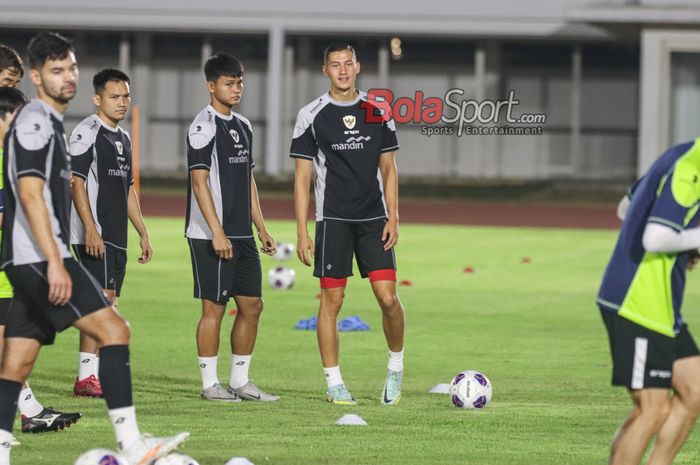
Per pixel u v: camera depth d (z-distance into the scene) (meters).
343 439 23.39
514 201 115.94
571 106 126.94
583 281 55.44
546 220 95.94
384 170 27.58
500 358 34.81
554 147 127.06
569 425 25.08
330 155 27.23
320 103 27.33
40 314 19.66
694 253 20.05
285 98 128.12
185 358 34.22
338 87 27.17
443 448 22.70
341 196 27.23
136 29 125.06
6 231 19.41
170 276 55.19
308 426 24.66
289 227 84.31
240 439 23.28
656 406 18.45
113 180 29.00
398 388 27.55
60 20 124.06
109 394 18.88
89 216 28.45
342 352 35.50
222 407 26.94
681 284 18.70
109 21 124.19
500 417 25.86
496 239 78.12
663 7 112.56
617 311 18.47
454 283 54.28
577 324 42.06
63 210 19.20
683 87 114.38
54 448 22.27
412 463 21.47
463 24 122.25
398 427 24.64
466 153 127.62
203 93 130.25
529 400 28.20
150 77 130.50
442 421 25.30
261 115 129.38
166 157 131.00
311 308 45.53
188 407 26.88
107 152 28.89
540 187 116.50
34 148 18.70
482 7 121.94
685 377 18.70
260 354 35.09
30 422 23.75
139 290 50.09
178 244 70.25
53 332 19.88
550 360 34.47
